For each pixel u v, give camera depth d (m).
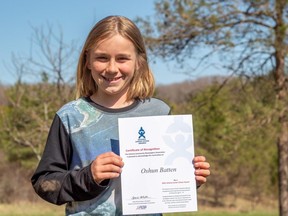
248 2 10.20
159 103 2.38
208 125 10.78
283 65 10.52
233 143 10.52
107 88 2.25
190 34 10.52
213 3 10.28
